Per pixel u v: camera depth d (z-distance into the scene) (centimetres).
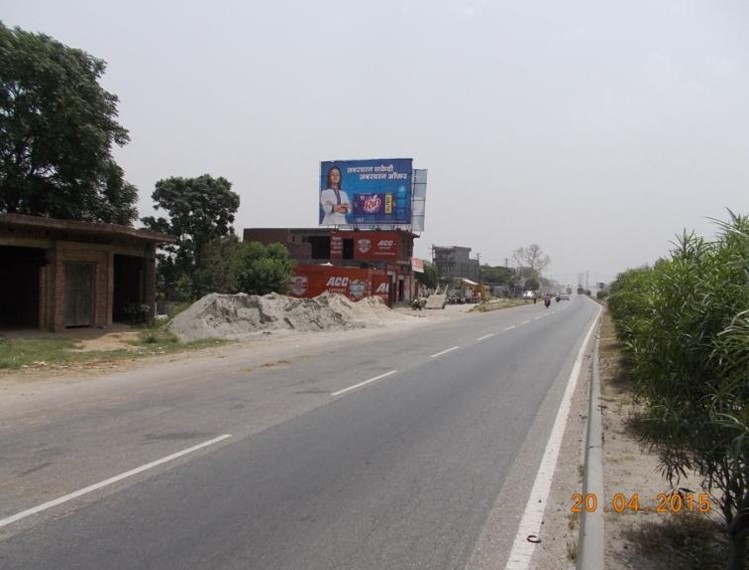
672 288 462
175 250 4831
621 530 487
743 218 431
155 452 710
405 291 6084
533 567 438
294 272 4638
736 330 355
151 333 2081
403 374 1384
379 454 720
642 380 523
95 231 2017
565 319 4166
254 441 766
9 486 590
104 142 2602
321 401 1038
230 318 2444
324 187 5519
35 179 2570
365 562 439
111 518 511
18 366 1411
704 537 461
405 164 5341
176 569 422
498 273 14200
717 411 393
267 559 440
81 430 816
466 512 541
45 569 420
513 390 1202
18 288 2184
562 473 664
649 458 689
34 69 2366
